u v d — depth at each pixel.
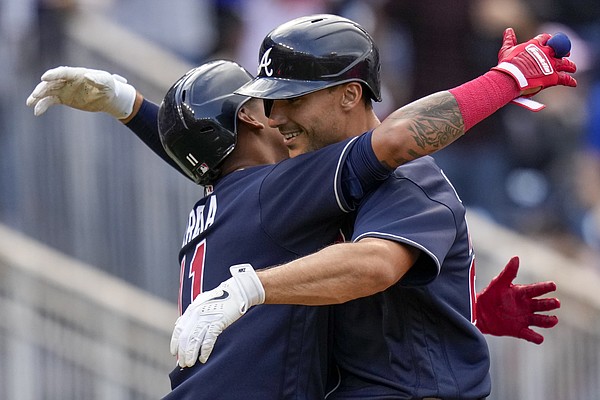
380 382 13.22
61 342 24.42
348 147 12.71
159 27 31.28
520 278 26.77
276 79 13.03
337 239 13.28
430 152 12.51
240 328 13.12
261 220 13.05
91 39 25.78
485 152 30.64
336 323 13.46
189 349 11.65
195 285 13.42
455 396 13.09
